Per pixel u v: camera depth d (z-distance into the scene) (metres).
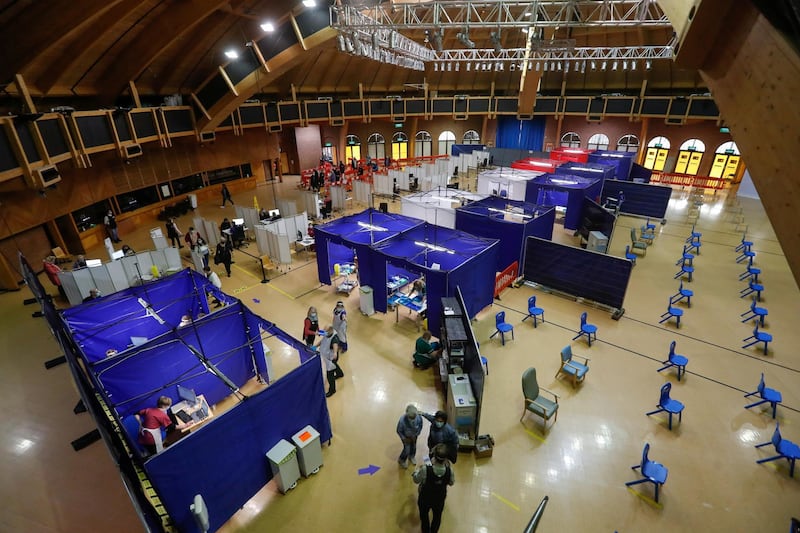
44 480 6.77
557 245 12.35
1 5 9.01
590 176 20.98
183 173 21.42
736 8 4.32
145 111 15.96
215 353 8.55
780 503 6.35
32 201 13.70
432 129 34.62
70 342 8.05
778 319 11.30
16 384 9.05
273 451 6.40
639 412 8.15
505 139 34.75
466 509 6.25
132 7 10.98
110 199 17.89
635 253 15.94
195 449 5.38
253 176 26.89
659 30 22.45
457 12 22.20
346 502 6.39
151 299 10.12
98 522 6.07
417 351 9.35
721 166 26.20
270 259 15.00
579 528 5.97
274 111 24.28
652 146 28.83
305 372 6.59
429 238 12.91
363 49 14.56
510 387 8.85
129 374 7.47
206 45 16.27
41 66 11.60
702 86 25.56
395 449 7.34
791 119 3.31
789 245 3.45
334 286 13.51
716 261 15.17
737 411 8.15
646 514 6.18
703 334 10.69
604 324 11.19
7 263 13.09
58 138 11.45
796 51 3.22
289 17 16.17
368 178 27.22
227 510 5.99
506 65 29.58
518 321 11.38
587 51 23.81
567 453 7.23
